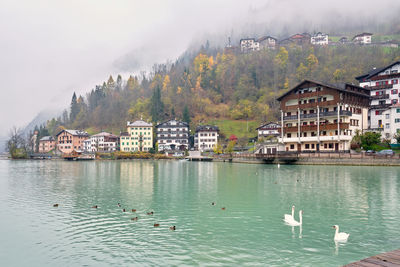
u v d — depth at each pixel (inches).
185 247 653.3
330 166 2701.8
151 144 6815.9
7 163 4854.8
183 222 852.0
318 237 714.8
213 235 735.7
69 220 888.3
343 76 7475.4
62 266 574.6
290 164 3083.2
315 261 576.1
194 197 1248.8
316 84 3339.1
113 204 1120.2
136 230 780.0
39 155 6569.9
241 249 639.8
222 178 1972.2
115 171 2815.0
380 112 3503.9
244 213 953.5
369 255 604.1
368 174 1993.1
